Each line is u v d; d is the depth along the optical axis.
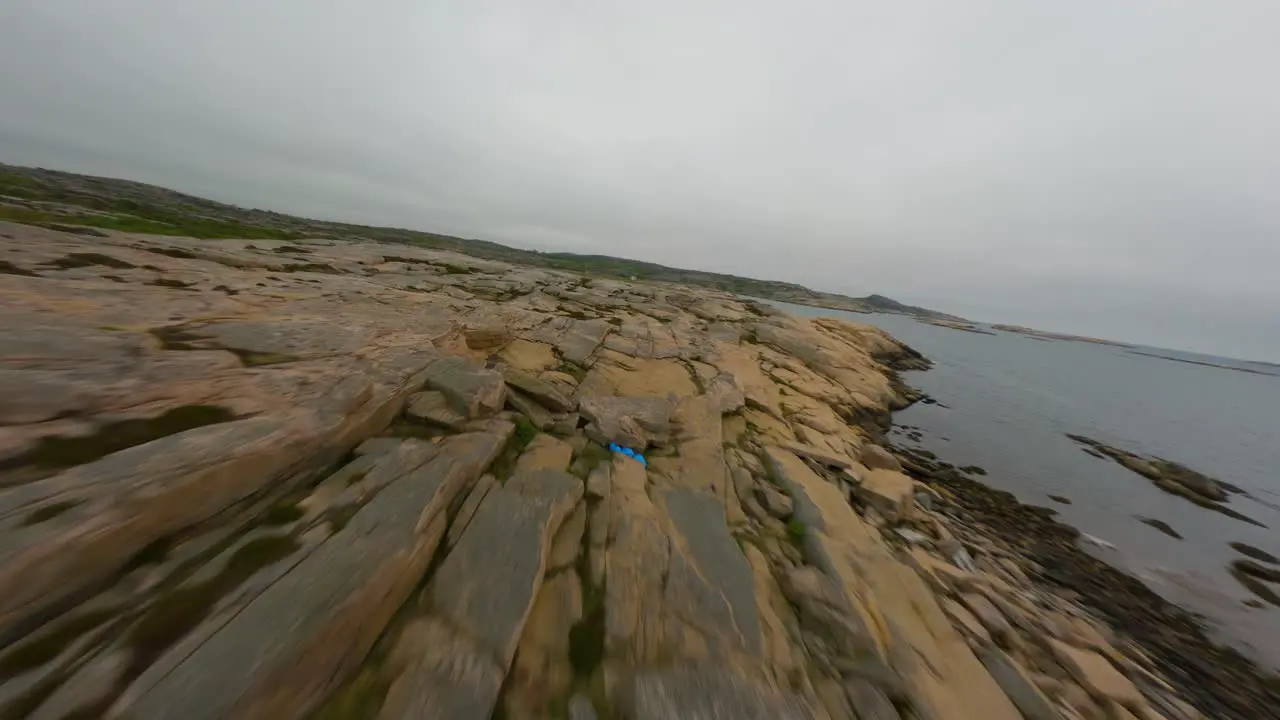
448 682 5.34
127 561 5.33
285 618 4.99
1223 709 9.31
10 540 4.50
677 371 21.98
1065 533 16.66
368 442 9.20
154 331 9.96
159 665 4.37
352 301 18.28
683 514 10.13
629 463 11.91
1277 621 12.82
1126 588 13.55
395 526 6.79
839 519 11.36
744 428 17.02
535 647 6.24
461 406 11.45
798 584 8.70
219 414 7.68
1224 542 17.50
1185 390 68.56
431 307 20.06
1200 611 12.92
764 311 49.12
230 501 6.51
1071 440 28.72
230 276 18.61
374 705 5.01
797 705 6.12
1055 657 8.95
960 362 61.09
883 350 49.78
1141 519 18.66
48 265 14.10
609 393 17.38
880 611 8.51
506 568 7.08
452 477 8.48
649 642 6.59
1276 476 27.39
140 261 17.38
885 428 25.80
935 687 7.16
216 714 4.12
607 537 8.73
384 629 5.85
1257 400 69.31
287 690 4.61
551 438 12.27
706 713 5.72
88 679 4.20
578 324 26.84
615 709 5.66
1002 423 30.67
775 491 12.30
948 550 12.50
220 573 5.50
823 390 26.56
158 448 6.12
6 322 8.51
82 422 6.51
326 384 9.59
